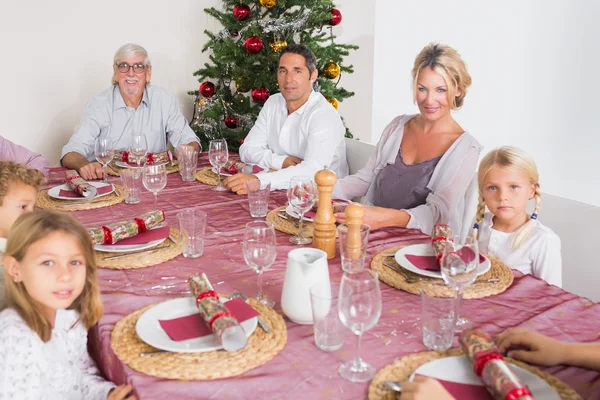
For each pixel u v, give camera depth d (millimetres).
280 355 1031
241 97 3697
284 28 3291
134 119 3029
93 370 1234
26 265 1125
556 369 989
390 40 4648
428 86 2010
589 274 1781
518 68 5309
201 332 1077
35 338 1132
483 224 1766
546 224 1903
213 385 942
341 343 1067
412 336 1103
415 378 886
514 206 1643
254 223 1275
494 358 905
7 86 3531
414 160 2156
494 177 1646
